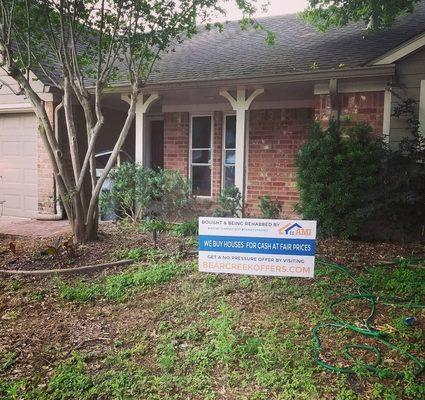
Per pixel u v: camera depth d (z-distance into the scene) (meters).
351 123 7.44
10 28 5.86
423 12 9.58
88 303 4.61
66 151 9.51
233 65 8.88
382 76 7.07
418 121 6.56
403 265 5.48
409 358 3.25
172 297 4.60
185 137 10.52
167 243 6.71
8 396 2.94
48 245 6.76
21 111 9.72
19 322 4.16
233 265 4.78
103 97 9.54
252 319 4.00
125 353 3.46
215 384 3.03
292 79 7.48
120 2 6.18
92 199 6.79
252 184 9.88
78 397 2.91
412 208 6.64
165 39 6.73
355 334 3.67
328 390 2.88
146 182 8.42
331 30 10.26
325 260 5.71
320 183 6.83
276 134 9.59
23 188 10.03
